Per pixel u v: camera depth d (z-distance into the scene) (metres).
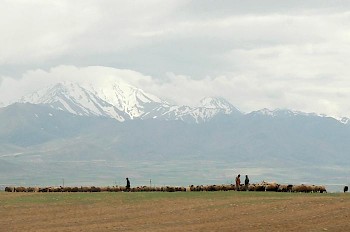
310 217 50.47
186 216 54.94
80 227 50.56
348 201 60.44
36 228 50.75
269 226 46.81
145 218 54.84
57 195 81.44
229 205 61.66
